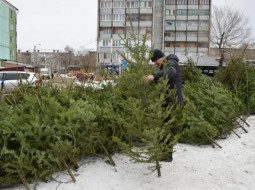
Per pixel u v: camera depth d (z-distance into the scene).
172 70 3.86
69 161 3.78
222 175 3.68
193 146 4.97
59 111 3.93
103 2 55.91
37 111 3.81
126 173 3.72
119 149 4.51
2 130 3.29
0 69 25.95
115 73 5.08
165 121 3.88
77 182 3.45
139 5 56.22
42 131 3.50
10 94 5.20
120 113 4.17
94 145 3.95
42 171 3.46
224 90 6.26
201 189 3.30
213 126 5.15
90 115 3.77
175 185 3.40
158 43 59.19
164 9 58.59
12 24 56.84
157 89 3.44
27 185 3.27
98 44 56.03
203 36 58.56
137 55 3.48
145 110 3.50
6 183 3.45
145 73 3.51
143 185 3.39
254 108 7.23
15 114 3.64
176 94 4.23
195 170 3.83
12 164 3.20
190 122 4.96
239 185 3.40
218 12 47.53
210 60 28.06
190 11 58.91
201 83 6.53
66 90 5.02
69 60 56.88
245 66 7.38
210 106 5.62
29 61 91.81
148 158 3.53
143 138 3.44
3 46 52.75
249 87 7.23
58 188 3.31
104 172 3.73
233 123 5.82
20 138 3.26
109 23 55.81
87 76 5.62
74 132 3.67
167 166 3.95
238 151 4.63
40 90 5.08
